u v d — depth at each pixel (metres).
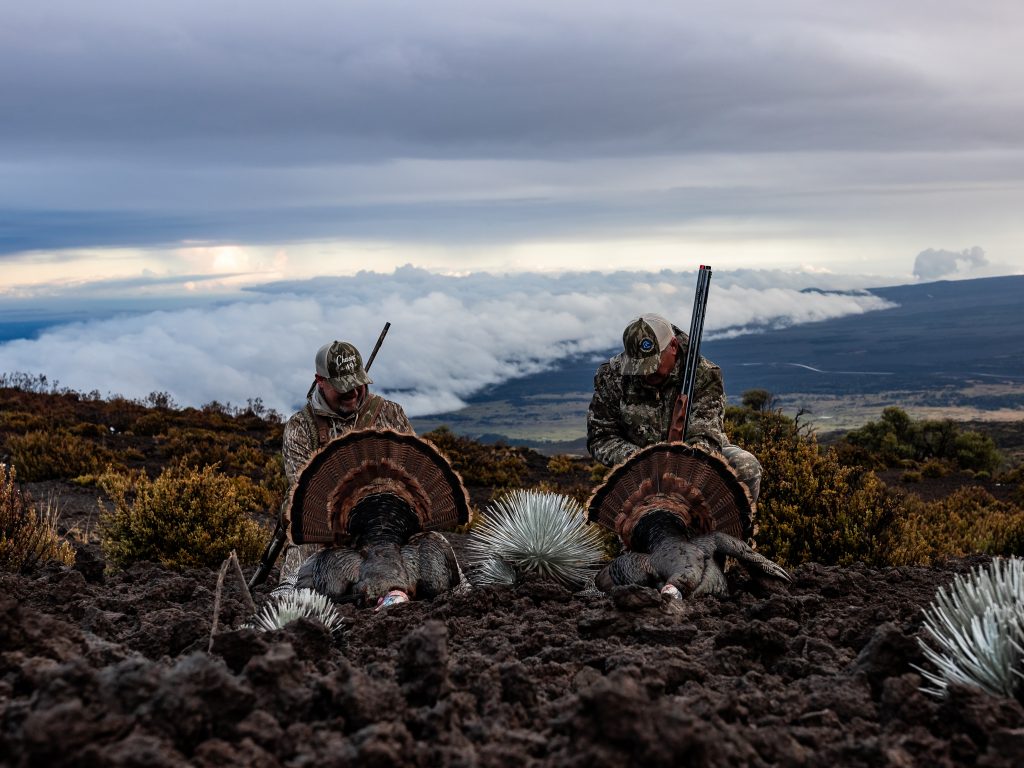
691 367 6.09
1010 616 3.17
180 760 2.29
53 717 2.14
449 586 5.54
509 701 2.91
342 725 2.61
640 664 3.28
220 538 10.94
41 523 8.88
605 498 5.75
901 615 4.66
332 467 5.64
